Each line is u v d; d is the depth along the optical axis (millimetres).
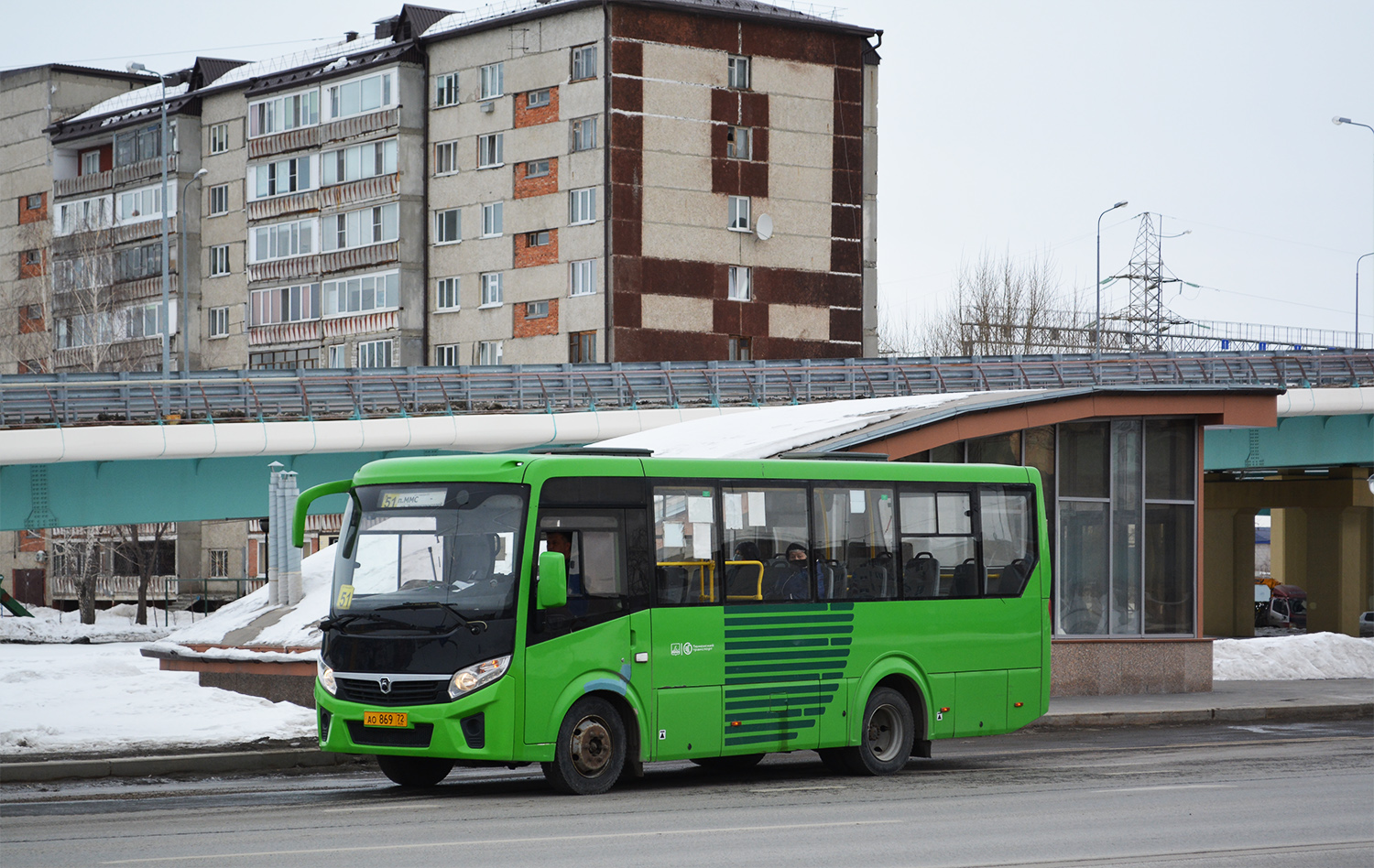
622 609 14242
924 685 16656
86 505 39031
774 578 15461
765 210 75688
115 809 12711
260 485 41656
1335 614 62281
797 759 18203
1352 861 10523
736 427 26391
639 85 72188
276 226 81750
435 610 13547
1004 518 17656
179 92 88562
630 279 71812
